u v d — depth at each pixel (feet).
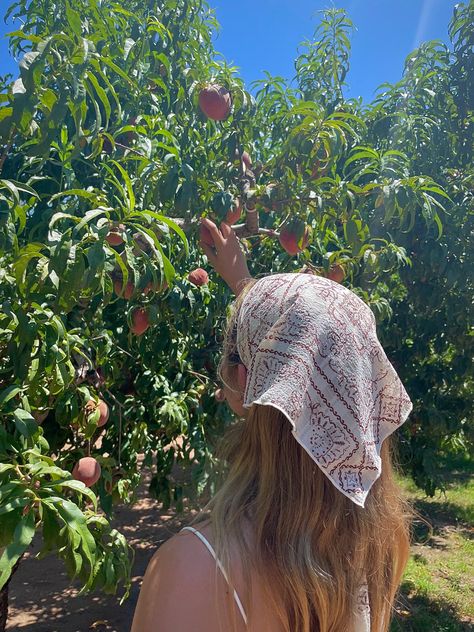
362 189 7.49
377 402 2.56
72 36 4.89
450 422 13.17
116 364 8.43
